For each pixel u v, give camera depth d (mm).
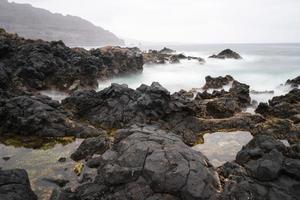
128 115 21797
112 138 18484
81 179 13516
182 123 21500
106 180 12031
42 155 16531
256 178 12195
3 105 21328
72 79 35375
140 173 12180
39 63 34438
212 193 11312
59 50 39875
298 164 12188
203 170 12227
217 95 29453
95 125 21812
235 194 11078
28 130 19312
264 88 41344
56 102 22594
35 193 12453
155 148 13453
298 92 27438
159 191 11492
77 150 16500
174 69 61750
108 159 13766
